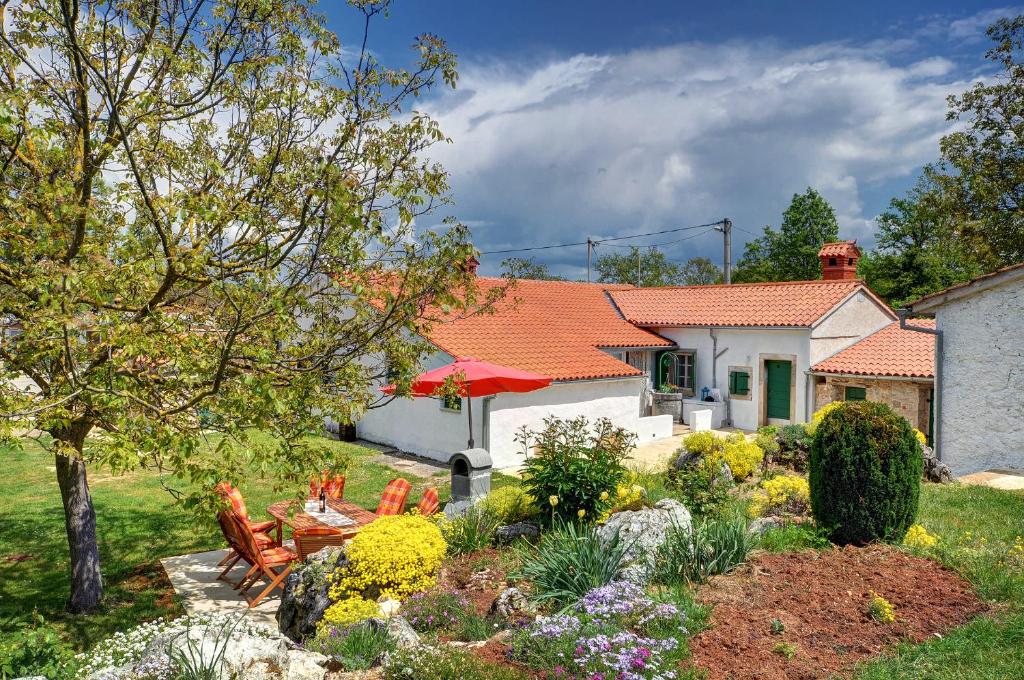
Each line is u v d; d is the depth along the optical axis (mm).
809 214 45938
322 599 7387
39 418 5715
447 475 16250
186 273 6238
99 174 7695
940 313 15070
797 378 21484
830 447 8297
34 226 6359
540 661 4793
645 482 12539
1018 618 5859
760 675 4797
